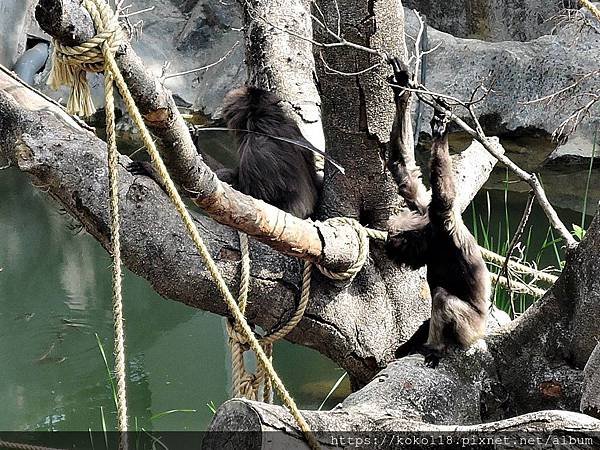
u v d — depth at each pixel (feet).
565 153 54.90
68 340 45.34
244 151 28.86
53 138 24.39
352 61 24.73
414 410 22.91
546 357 24.59
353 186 26.43
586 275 23.21
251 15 31.86
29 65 69.36
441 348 25.16
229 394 40.65
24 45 71.46
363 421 20.24
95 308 48.78
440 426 20.01
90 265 53.36
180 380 42.24
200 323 48.42
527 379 24.62
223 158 60.39
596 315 22.94
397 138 25.20
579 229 30.63
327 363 42.93
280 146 28.43
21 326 46.83
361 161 25.98
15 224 58.34
